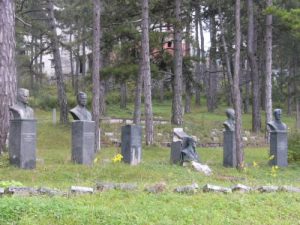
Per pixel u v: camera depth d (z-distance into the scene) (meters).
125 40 27.94
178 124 30.52
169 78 32.69
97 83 22.41
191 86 33.78
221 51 41.53
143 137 27.69
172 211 8.90
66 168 14.24
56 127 30.17
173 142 19.30
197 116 39.03
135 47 27.44
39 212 7.81
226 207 9.73
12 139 14.62
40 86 52.94
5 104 16.27
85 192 10.09
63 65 66.75
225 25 40.19
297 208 10.17
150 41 27.67
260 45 43.75
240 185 11.95
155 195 10.26
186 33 31.16
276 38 41.91
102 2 29.89
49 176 13.30
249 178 16.22
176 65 29.89
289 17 22.23
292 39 40.19
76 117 16.33
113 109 43.50
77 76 49.25
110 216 8.05
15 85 16.69
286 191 12.05
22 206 7.91
